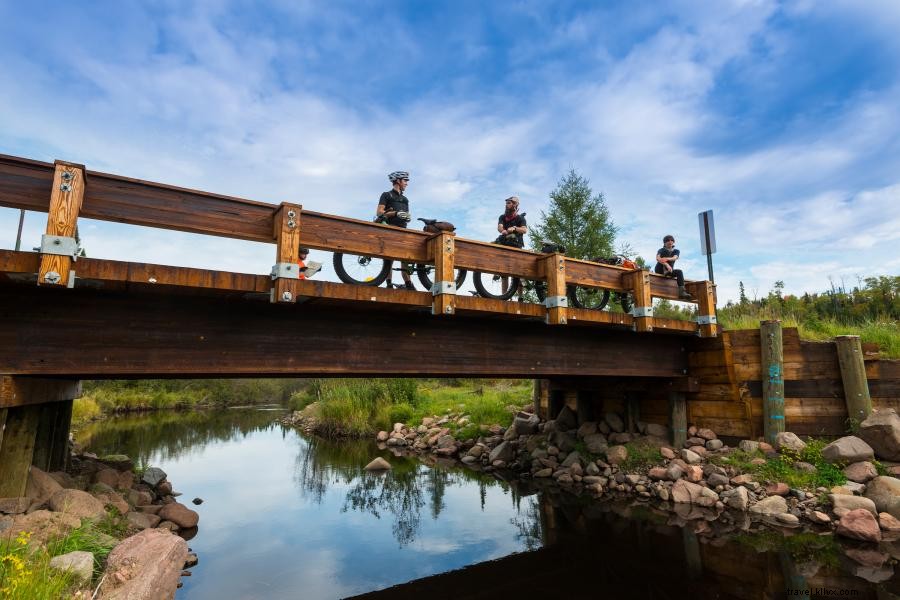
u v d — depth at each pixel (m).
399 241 6.71
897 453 8.97
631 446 11.73
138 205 5.12
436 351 7.60
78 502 6.00
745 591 5.89
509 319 8.02
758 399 10.73
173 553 5.14
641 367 10.63
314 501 10.22
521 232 9.43
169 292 5.49
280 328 6.34
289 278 5.53
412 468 13.79
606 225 19.03
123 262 4.85
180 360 5.69
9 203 4.59
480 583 6.21
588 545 7.58
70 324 5.21
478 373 8.52
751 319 14.53
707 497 9.42
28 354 5.00
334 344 6.71
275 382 43.09
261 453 16.03
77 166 4.70
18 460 5.77
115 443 17.20
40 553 4.32
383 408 21.08
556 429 13.79
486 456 14.73
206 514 9.10
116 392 33.47
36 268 4.51
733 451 10.50
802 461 9.63
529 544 7.66
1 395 4.79
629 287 9.28
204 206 5.46
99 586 4.23
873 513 7.95
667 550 7.32
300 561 6.91
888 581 6.09
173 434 20.17
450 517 9.12
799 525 8.24
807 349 10.45
